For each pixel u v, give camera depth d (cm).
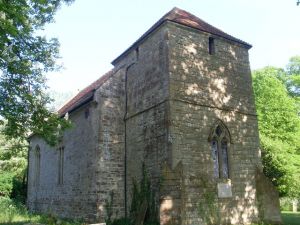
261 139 2630
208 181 1688
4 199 3161
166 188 1530
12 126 1688
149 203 1688
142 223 1652
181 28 1834
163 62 1762
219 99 1862
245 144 1905
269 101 2931
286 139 2858
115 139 1983
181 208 1542
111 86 2055
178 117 1672
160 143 1680
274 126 2909
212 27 2077
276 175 2591
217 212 1675
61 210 2277
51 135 1723
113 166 1941
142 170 1791
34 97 1655
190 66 1800
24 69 1560
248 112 1977
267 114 2908
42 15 1570
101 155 1919
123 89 2094
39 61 1666
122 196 1922
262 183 1870
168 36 1773
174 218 1507
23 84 1655
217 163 1769
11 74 1600
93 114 1992
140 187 1780
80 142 2120
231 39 2012
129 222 1741
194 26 1872
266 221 1808
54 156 2538
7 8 1252
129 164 1930
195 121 1728
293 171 2575
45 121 1712
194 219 1584
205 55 1884
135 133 1914
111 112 2014
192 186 1622
